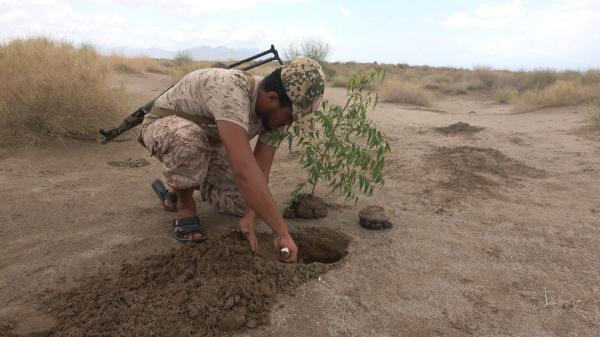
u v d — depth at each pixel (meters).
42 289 2.24
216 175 2.94
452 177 4.09
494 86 18.20
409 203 3.42
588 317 2.03
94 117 5.35
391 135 6.16
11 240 2.79
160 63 19.09
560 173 4.22
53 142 4.99
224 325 1.90
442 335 1.91
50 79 5.21
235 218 3.06
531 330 1.95
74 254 2.59
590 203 3.42
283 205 3.30
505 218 3.13
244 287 2.07
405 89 12.83
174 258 2.37
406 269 2.41
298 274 2.27
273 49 2.94
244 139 2.12
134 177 4.10
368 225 2.90
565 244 2.73
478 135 6.07
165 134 2.48
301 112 2.19
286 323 1.95
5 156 4.57
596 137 5.82
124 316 1.94
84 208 3.30
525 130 6.61
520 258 2.56
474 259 2.54
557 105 9.94
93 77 5.66
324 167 3.08
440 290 2.22
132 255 2.56
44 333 1.90
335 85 15.75
